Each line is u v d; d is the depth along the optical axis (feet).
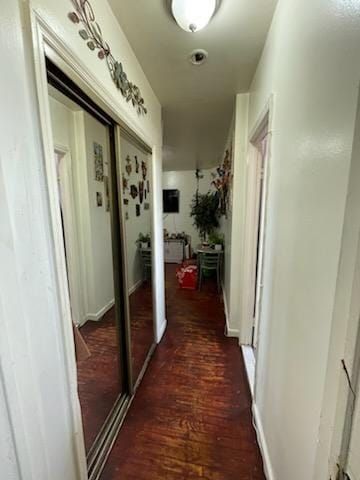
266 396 4.26
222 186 12.60
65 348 2.82
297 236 2.95
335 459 1.47
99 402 5.28
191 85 6.45
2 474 1.99
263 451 4.20
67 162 4.93
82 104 3.68
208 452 4.37
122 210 5.10
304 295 2.71
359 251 1.34
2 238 1.93
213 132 10.60
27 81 2.20
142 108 5.80
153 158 6.96
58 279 2.67
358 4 1.74
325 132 2.27
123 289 5.41
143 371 6.57
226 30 4.38
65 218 5.06
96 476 3.96
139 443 4.54
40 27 2.30
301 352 2.77
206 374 6.45
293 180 3.11
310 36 2.62
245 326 7.60
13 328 2.04
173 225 20.22
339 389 1.45
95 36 3.40
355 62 1.78
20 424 2.13
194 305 11.00
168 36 4.51
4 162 1.96
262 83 4.97
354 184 1.46
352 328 1.34
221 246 12.90
